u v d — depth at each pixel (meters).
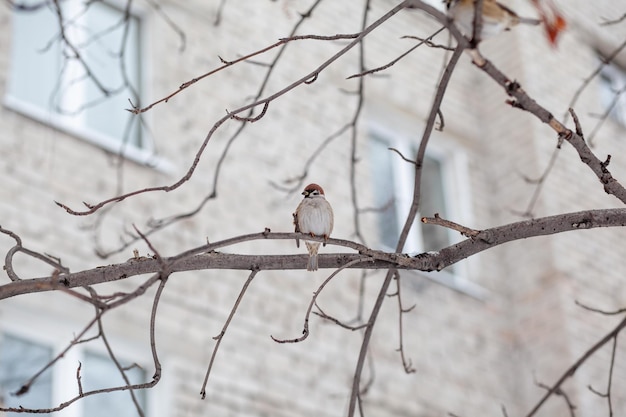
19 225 10.70
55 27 12.09
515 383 14.31
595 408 14.00
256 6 14.12
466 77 16.38
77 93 12.05
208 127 12.87
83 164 11.47
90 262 11.02
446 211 15.27
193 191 12.30
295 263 5.41
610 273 15.26
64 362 10.36
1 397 9.85
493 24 5.21
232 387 11.48
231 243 5.08
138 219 11.63
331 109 14.27
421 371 13.36
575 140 5.20
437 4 16.45
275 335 12.14
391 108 15.03
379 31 15.47
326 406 12.19
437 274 14.27
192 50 13.23
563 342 14.23
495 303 14.68
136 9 13.02
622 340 14.84
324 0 14.91
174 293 11.48
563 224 5.51
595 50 17.41
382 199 14.48
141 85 12.71
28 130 11.23
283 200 13.02
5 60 11.39
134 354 10.94
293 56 14.20
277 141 13.42
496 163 15.84
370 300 13.30
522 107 5.14
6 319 10.15
